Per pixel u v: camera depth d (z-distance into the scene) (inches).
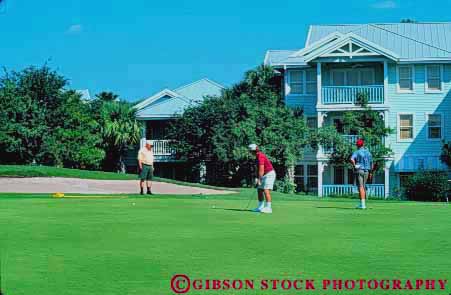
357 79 2119.8
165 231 614.9
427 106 2101.4
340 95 2064.5
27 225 653.9
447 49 2175.2
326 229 634.8
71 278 414.9
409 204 1016.9
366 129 1948.8
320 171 2010.3
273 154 1913.1
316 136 1940.2
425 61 2076.8
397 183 2078.0
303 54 2162.9
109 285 397.7
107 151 2384.4
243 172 2003.0
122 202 968.3
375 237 580.7
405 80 2111.2
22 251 504.7
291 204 990.4
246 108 2032.5
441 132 2096.5
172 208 861.8
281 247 526.3
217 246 530.6
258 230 624.7
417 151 2098.9
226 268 446.0
